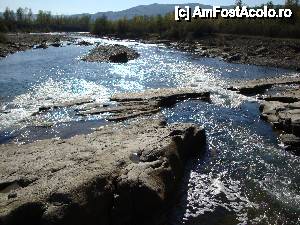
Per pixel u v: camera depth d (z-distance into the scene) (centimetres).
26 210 1289
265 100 3169
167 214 1533
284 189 1750
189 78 4397
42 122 2602
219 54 6794
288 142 2275
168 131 2086
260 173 1909
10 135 2353
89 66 5209
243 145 2277
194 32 10006
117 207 1427
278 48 6856
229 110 2997
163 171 1611
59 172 1529
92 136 2095
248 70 5119
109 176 1491
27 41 9300
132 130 2202
